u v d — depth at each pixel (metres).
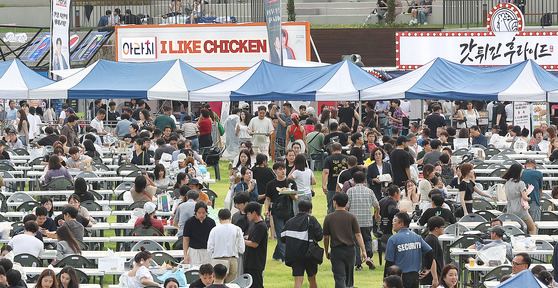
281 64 38.75
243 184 22.69
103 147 35.56
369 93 36.03
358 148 26.52
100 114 38.44
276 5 38.50
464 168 22.62
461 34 45.53
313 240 18.33
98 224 21.89
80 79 37.09
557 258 15.99
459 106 43.44
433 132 37.75
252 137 34.91
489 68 37.06
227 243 17.42
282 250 22.39
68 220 19.81
